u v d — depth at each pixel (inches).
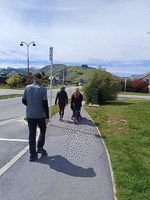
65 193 92.8
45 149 150.9
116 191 95.0
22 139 179.3
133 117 271.6
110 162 127.7
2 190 94.2
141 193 92.7
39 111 128.5
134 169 116.3
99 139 177.9
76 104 247.0
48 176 108.8
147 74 1814.7
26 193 92.2
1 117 291.9
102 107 410.6
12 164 123.2
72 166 122.0
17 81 1649.9
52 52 225.1
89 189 96.7
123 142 165.3
